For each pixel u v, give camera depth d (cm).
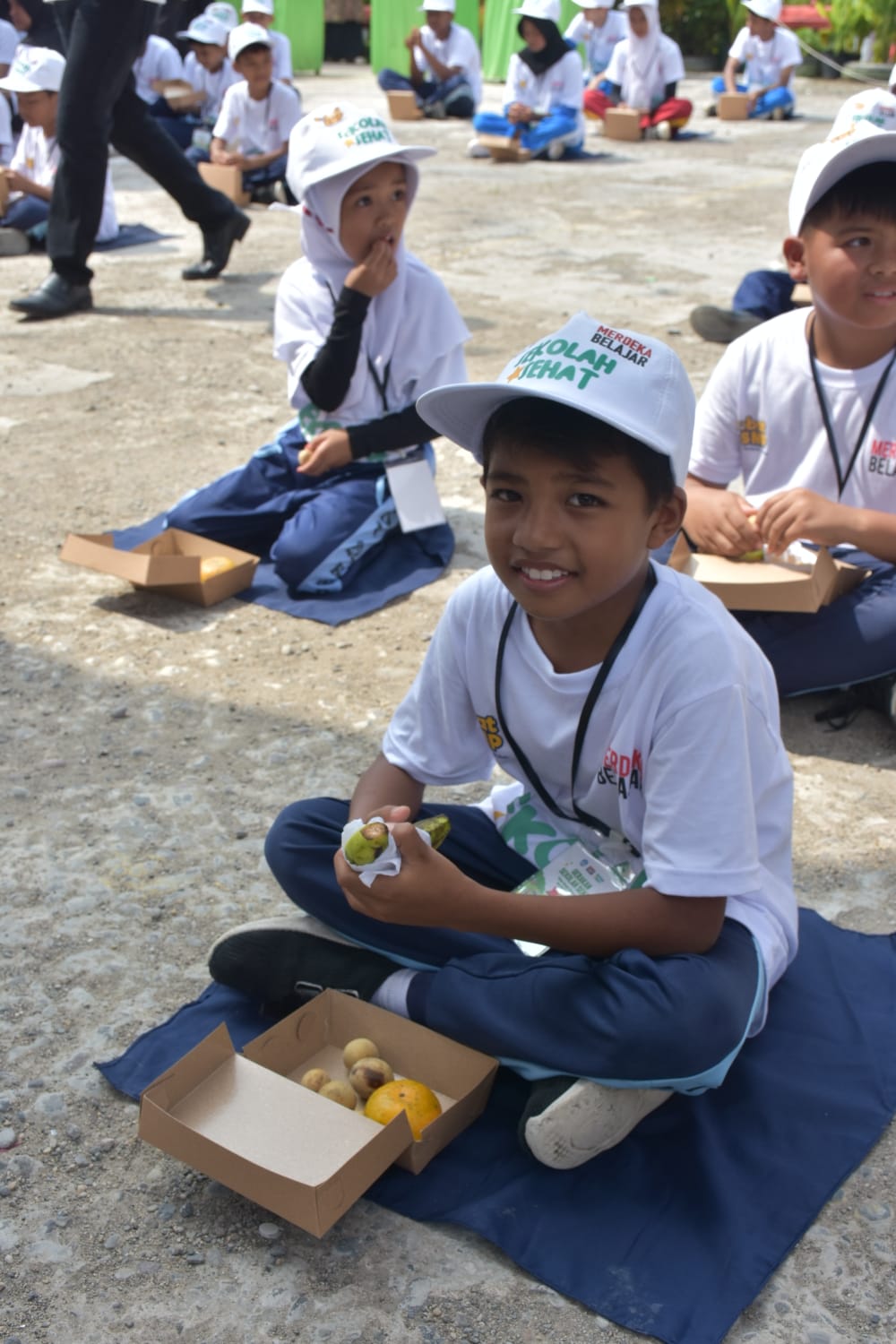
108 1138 212
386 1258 190
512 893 198
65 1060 228
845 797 308
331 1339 178
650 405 177
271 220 986
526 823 229
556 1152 195
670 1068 191
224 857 284
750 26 1513
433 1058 213
